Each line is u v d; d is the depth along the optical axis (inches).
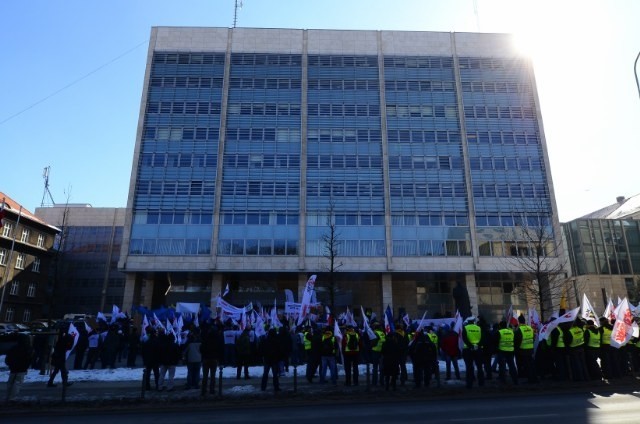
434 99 1825.8
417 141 1768.0
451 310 1706.4
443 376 619.5
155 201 1651.1
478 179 1729.8
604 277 2235.5
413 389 492.4
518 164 1758.1
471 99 1830.7
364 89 1828.2
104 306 3105.3
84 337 703.1
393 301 1723.7
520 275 1670.8
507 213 1695.4
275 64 1847.9
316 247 1637.6
